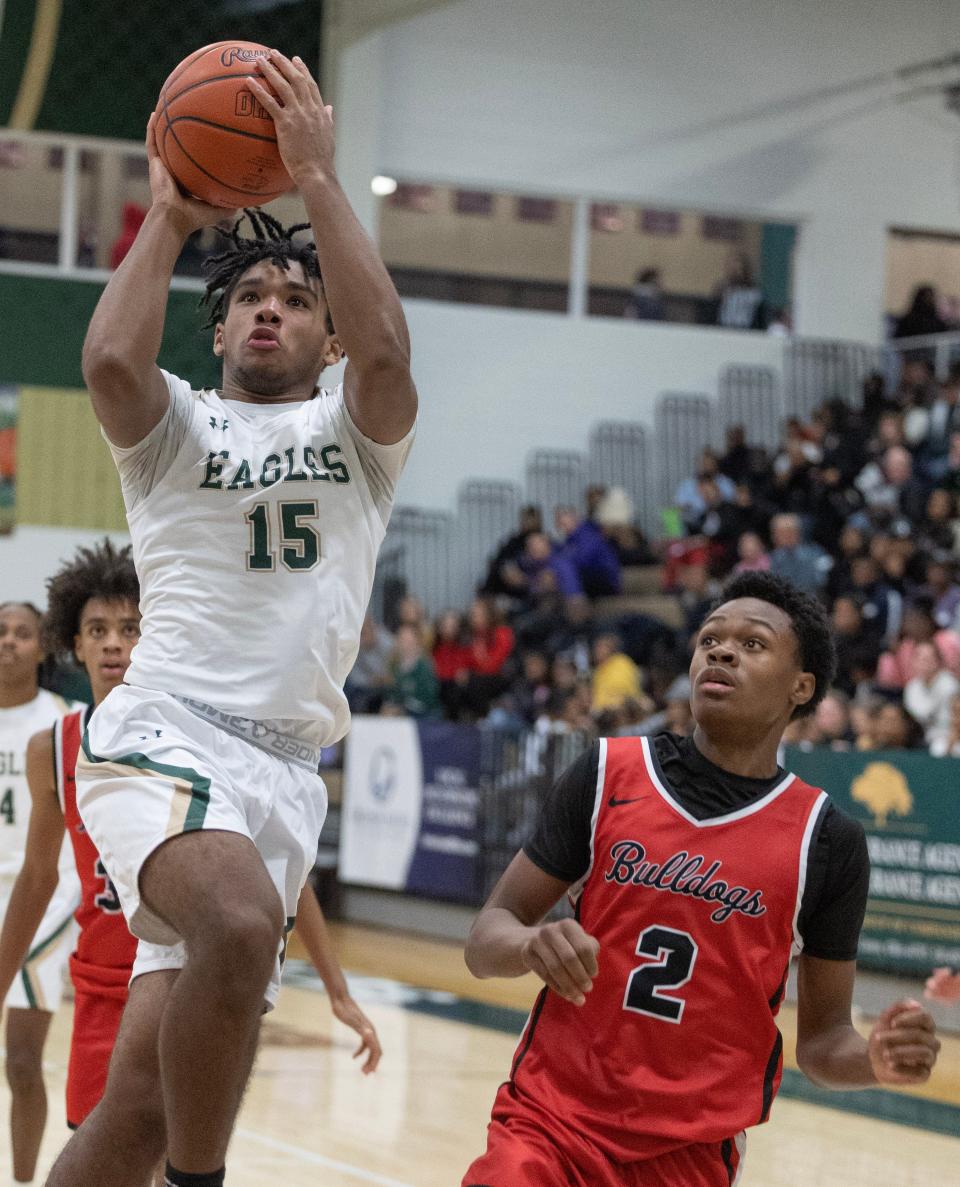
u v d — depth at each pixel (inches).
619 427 601.9
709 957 97.0
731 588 106.5
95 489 469.4
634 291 615.8
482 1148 199.6
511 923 98.2
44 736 136.1
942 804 298.7
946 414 533.6
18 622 186.1
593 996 97.2
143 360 95.2
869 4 625.9
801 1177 193.2
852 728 365.4
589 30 602.5
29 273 468.1
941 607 446.9
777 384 617.0
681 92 611.2
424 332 589.9
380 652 500.7
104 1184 92.3
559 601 512.7
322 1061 254.7
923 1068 89.8
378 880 437.4
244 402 103.7
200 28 461.7
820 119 622.8
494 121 593.6
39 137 459.8
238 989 84.4
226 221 111.7
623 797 101.3
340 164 551.8
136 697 95.6
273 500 98.0
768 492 549.0
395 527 577.9
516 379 595.8
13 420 465.1
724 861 98.6
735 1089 96.2
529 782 389.4
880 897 310.3
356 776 449.7
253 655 96.3
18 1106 170.9
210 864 87.1
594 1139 93.7
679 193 611.2
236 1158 189.6
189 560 97.3
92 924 133.1
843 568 479.8
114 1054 94.6
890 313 633.6
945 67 625.3
